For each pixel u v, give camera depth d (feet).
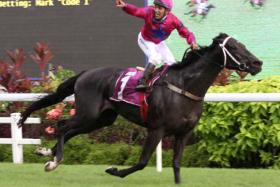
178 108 43.45
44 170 51.24
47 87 64.49
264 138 54.08
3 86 66.69
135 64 95.55
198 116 44.39
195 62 43.80
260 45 93.04
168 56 46.96
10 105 64.13
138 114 45.39
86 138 61.16
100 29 96.99
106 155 59.41
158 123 44.06
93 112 47.44
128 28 95.66
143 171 52.85
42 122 61.87
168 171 52.95
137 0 95.71
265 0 92.63
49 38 99.19
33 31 99.81
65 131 48.44
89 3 97.30
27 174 50.39
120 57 96.22
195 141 58.23
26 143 58.65
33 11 99.76
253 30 93.30
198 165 57.62
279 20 92.32
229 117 55.06
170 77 44.21
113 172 45.39
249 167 56.54
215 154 55.88
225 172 51.19
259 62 43.06
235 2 93.86
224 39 43.29
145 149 44.52
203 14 94.94
